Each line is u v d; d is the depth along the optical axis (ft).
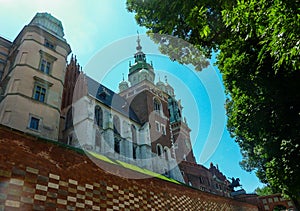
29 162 17.75
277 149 29.60
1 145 16.71
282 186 34.32
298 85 23.53
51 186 18.26
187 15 19.29
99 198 21.31
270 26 11.85
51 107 62.69
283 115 26.12
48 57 68.69
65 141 66.13
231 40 25.08
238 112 33.32
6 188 15.75
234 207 49.19
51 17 76.79
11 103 56.03
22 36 68.74
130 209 23.75
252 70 26.61
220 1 16.56
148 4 25.27
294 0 10.79
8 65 68.23
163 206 28.32
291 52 10.84
